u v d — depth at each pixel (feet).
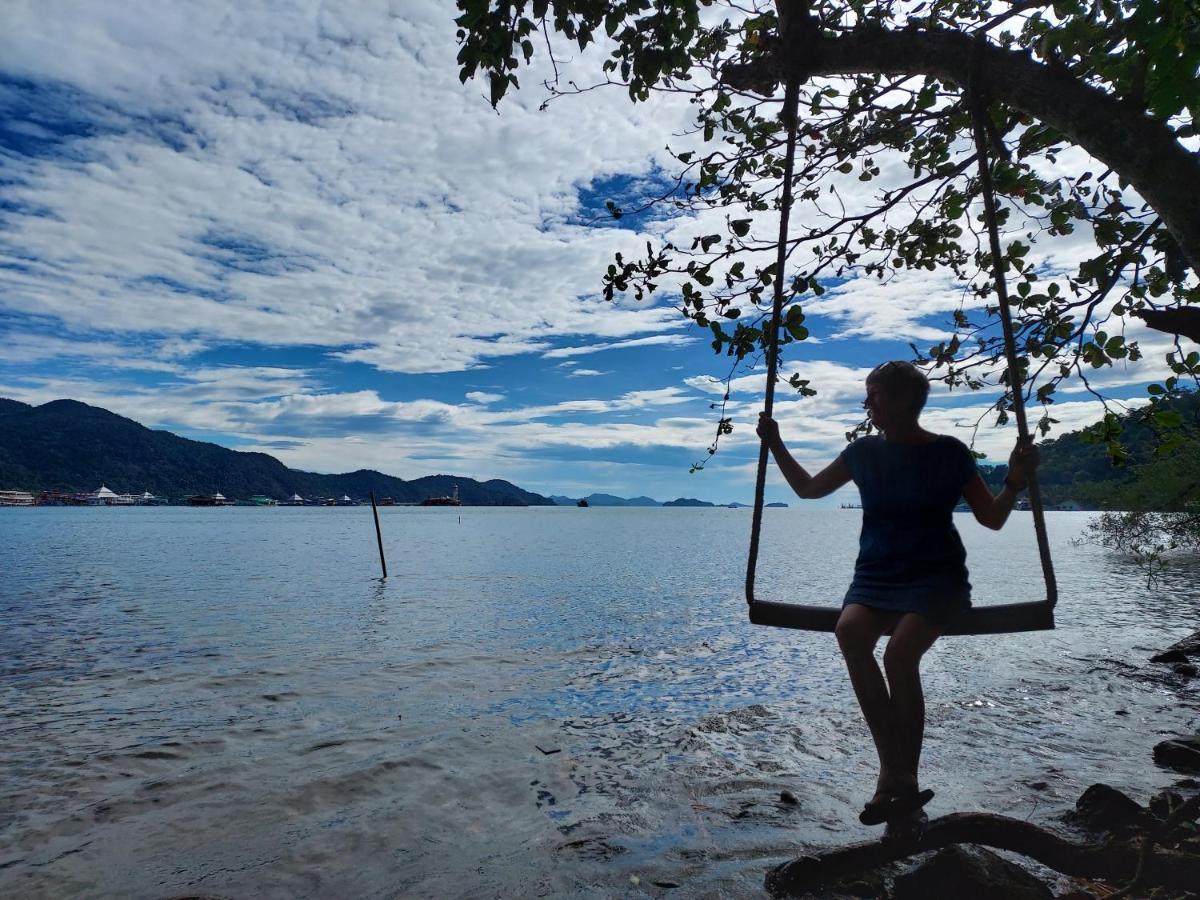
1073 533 266.77
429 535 292.40
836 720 29.04
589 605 72.69
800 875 14.02
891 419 12.79
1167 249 16.11
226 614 67.05
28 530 335.88
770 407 14.35
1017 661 40.24
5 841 18.54
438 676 39.81
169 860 17.31
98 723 30.66
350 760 25.12
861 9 16.19
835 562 136.36
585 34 15.89
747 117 19.33
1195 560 106.63
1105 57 13.23
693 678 38.65
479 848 17.61
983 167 13.73
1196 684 33.94
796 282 18.35
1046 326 17.75
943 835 13.42
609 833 18.21
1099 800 16.52
